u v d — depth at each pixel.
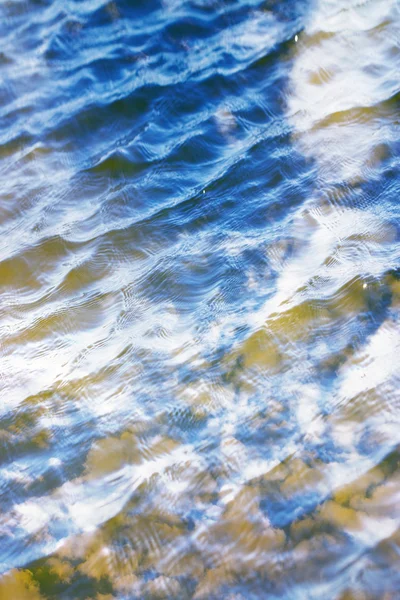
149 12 6.81
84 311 3.92
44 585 2.69
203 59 6.10
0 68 6.50
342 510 2.72
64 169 5.20
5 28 7.04
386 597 2.44
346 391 3.16
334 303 3.59
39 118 5.80
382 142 4.75
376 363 3.25
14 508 2.98
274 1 6.57
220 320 3.66
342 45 5.86
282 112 5.32
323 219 4.22
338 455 2.92
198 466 3.00
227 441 3.07
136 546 2.76
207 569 2.64
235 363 3.40
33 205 4.90
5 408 3.41
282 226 4.23
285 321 3.56
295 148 4.89
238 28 6.39
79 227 4.58
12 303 4.07
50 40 6.73
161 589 2.61
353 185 4.44
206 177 4.83
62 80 6.21
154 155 5.14
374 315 3.48
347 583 2.50
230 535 2.74
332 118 5.10
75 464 3.11
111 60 6.32
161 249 4.27
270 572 2.59
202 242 4.25
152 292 3.95
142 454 3.10
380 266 3.74
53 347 3.71
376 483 2.78
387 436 2.94
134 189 4.84
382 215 4.13
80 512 2.92
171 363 3.47
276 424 3.10
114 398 3.36
